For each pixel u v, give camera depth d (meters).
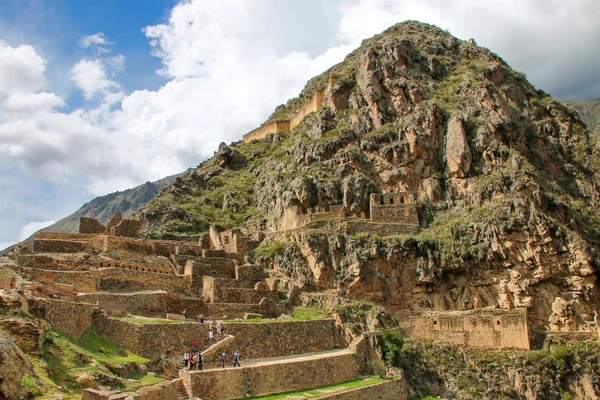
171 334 50.94
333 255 77.69
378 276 76.06
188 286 67.94
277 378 51.66
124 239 71.88
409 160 92.31
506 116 99.75
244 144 132.50
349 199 86.56
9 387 31.03
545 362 68.06
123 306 55.69
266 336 58.81
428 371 68.69
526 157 98.50
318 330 65.06
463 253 77.62
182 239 91.94
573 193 102.31
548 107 116.62
